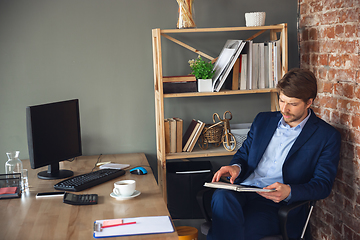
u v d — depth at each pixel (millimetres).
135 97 2707
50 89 2590
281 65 2609
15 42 2502
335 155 1992
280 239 1777
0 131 2559
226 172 2080
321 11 2416
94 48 2607
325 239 2488
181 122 2537
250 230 1864
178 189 2562
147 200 1685
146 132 2758
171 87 2436
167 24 2668
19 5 2475
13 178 1806
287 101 1971
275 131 2203
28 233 1341
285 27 2492
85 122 2668
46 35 2535
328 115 2377
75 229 1373
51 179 2041
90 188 1873
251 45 2486
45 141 2012
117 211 1548
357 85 2043
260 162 2199
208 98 2803
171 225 1393
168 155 2490
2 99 2533
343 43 2162
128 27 2627
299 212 1997
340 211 2285
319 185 1877
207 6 2699
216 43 2752
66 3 2531
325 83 2398
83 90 2637
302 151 2027
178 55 2715
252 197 2113
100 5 2574
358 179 2082
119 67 2656
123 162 2439
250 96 2855
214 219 1902
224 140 2678
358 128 2059
